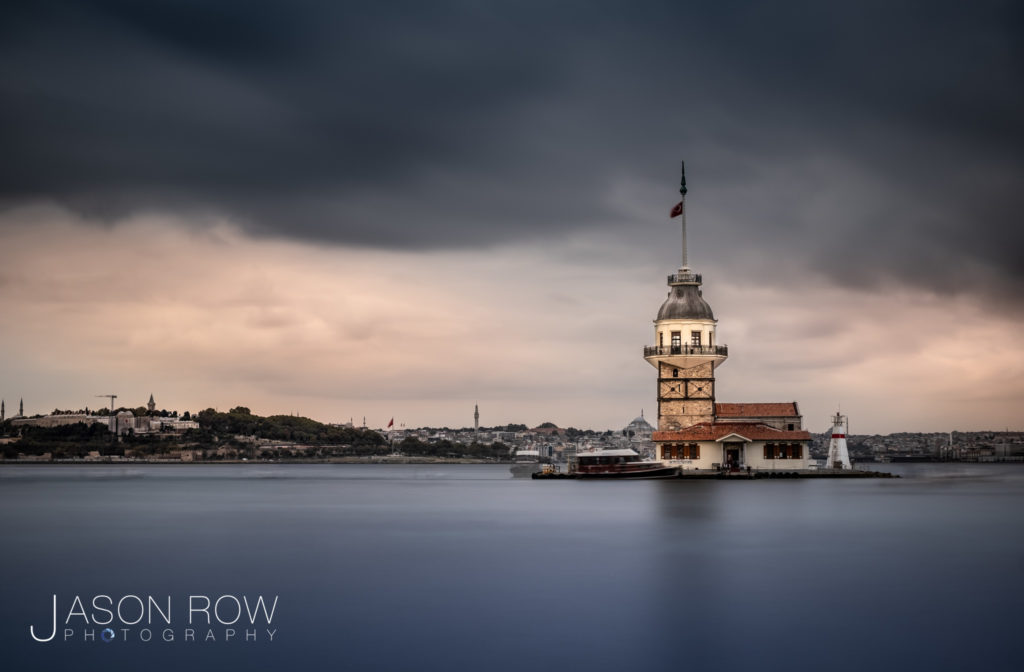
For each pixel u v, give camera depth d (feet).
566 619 179.73
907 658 154.92
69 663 157.17
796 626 174.29
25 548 280.10
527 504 439.63
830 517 357.20
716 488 520.01
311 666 152.87
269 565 241.96
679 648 159.74
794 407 611.88
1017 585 211.41
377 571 231.50
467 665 151.74
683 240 600.39
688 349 589.73
